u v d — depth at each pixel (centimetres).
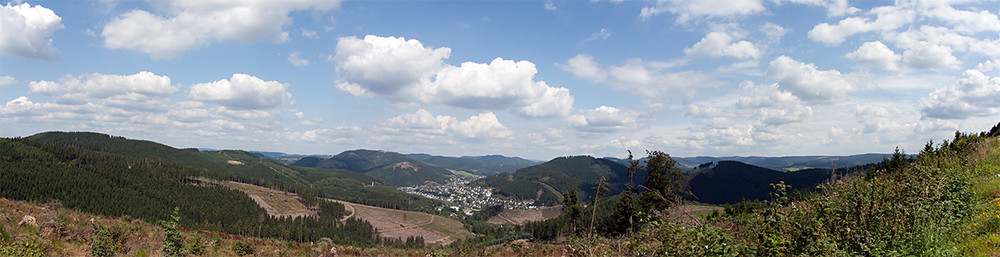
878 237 810
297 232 15700
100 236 1914
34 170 14288
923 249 844
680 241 755
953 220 958
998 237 945
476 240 11288
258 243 2989
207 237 2809
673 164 3075
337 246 3375
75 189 14425
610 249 1146
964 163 1669
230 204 18662
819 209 819
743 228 785
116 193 15462
